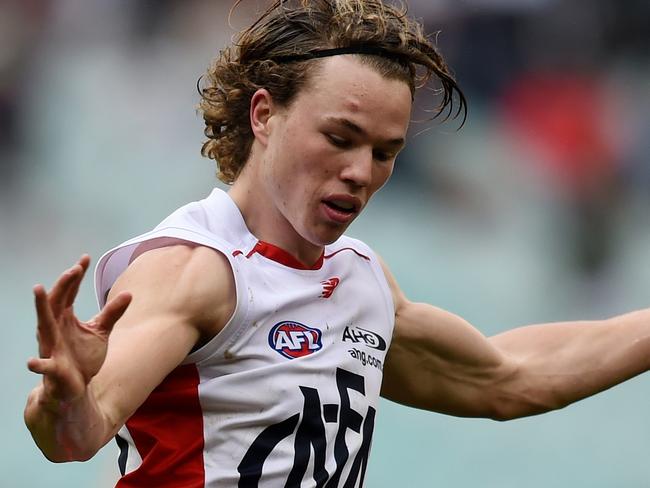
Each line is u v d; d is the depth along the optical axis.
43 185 39.84
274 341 9.91
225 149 10.66
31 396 8.42
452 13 39.44
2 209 38.81
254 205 10.27
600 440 27.34
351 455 10.22
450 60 39.44
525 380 11.91
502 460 26.12
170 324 9.31
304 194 9.84
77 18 43.59
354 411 10.24
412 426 26.97
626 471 26.23
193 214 10.13
